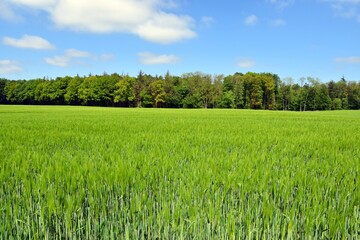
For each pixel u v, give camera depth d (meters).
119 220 3.81
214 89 103.44
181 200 4.07
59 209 3.80
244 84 104.38
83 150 8.87
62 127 17.59
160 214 3.72
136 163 5.96
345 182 4.95
